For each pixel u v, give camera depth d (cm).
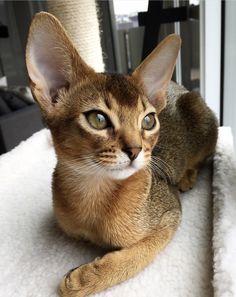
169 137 24
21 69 64
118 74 18
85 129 16
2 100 41
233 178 24
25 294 17
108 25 54
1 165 29
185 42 41
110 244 19
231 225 19
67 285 16
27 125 42
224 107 36
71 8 36
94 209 18
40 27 16
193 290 17
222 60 35
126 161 16
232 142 30
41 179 28
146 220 18
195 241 20
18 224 23
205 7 33
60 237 21
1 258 20
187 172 26
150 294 17
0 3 61
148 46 42
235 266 16
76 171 17
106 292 17
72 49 17
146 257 18
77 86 17
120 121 16
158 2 40
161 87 19
